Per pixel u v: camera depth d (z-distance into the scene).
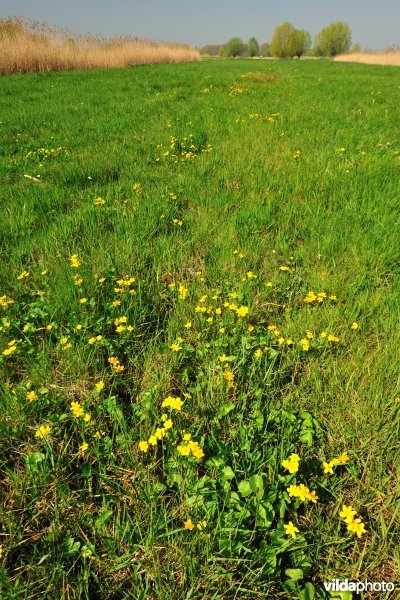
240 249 3.72
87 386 2.36
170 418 2.10
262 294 3.14
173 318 2.93
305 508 1.77
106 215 4.47
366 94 13.21
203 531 1.58
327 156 6.00
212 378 2.33
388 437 2.03
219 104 11.12
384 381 2.32
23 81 16.05
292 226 4.18
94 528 1.68
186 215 4.46
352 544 1.67
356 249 3.56
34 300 3.13
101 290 3.16
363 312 2.88
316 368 2.44
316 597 1.46
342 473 1.93
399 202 4.28
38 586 1.50
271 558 1.51
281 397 2.31
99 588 1.54
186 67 26.72
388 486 1.83
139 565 1.53
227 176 5.48
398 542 1.66
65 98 12.48
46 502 1.80
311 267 3.50
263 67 28.14
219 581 1.52
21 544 1.66
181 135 7.68
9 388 2.29
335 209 4.34
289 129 8.02
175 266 3.60
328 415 2.18
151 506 1.65
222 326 2.80
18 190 5.26
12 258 3.60
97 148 7.23
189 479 1.80
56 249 3.73
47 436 2.03
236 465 1.85
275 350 2.60
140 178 5.67
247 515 1.61
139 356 2.64
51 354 2.60
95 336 2.74
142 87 15.29
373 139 7.08
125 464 1.95
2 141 7.74
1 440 2.03
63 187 5.40
